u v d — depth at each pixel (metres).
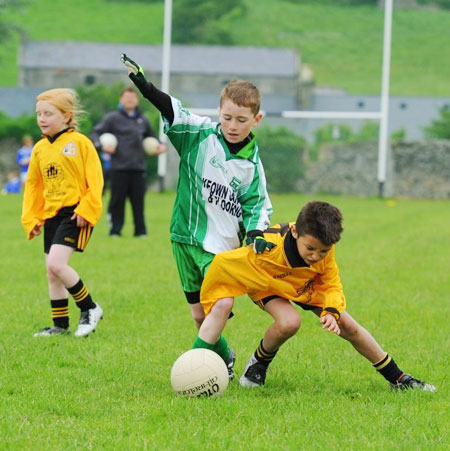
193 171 14.58
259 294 13.95
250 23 167.50
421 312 21.75
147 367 15.47
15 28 162.12
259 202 14.51
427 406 13.08
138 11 190.50
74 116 18.47
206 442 11.14
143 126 38.75
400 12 193.75
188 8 152.00
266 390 14.14
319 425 11.91
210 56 138.00
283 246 13.38
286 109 127.00
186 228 14.71
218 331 13.83
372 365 14.97
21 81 141.62
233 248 14.81
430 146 99.75
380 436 11.51
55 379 14.45
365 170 100.25
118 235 38.97
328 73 162.25
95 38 176.12
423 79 166.38
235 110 14.02
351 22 177.50
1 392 13.62
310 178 101.00
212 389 13.31
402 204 79.12
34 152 18.42
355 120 127.06
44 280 26.11
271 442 11.17
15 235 38.84
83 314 18.44
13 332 18.56
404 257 33.19
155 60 139.62
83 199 18.08
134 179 38.62
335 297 13.46
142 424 11.90
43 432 11.52
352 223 50.75
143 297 23.28
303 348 17.41
